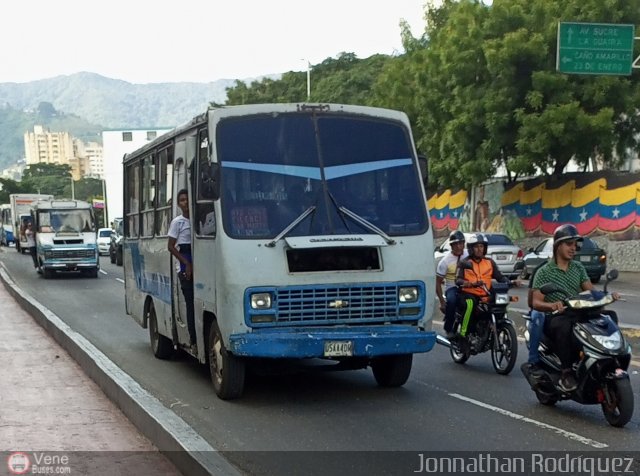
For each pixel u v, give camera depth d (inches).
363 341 316.2
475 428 293.7
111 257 1643.7
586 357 289.9
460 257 432.8
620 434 281.1
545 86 1101.1
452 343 436.1
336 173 341.4
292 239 324.2
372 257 333.4
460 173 1222.3
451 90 1253.1
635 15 1105.4
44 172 5497.1
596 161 1277.1
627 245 1113.4
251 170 333.7
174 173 407.5
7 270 1440.7
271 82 2278.5
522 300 760.3
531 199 1296.8
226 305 320.2
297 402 344.2
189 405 340.8
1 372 411.5
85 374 404.2
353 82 2028.8
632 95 1103.0
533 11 1142.3
